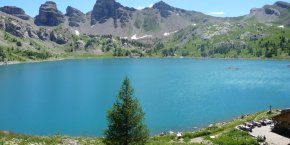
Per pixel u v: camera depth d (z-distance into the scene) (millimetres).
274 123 75125
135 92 167500
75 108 128875
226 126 83500
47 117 113125
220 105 131000
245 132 72500
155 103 136000
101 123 103562
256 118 91938
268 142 64875
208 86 191250
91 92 170625
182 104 133625
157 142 66375
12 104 138000
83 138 75688
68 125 101250
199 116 110375
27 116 115125
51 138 68875
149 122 102125
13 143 57625
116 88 185125
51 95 161375
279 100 141500
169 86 191625
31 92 171875
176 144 63812
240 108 124188
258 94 159375
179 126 96938
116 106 47031
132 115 46562
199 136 75250
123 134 46250
